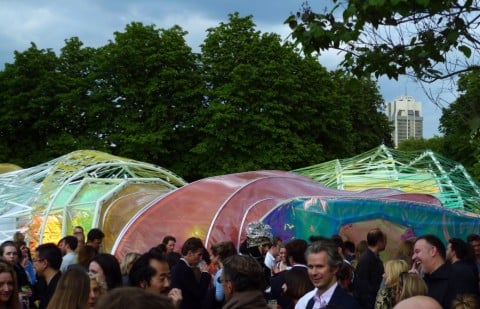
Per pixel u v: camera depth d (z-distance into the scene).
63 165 26.92
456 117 9.36
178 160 42.41
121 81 41.97
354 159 33.50
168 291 7.64
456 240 9.55
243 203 20.02
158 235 19.50
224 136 40.44
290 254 8.64
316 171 33.22
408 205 18.78
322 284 6.55
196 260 9.66
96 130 43.06
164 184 26.97
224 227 19.25
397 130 170.62
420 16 9.47
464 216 19.41
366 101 56.50
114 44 43.56
